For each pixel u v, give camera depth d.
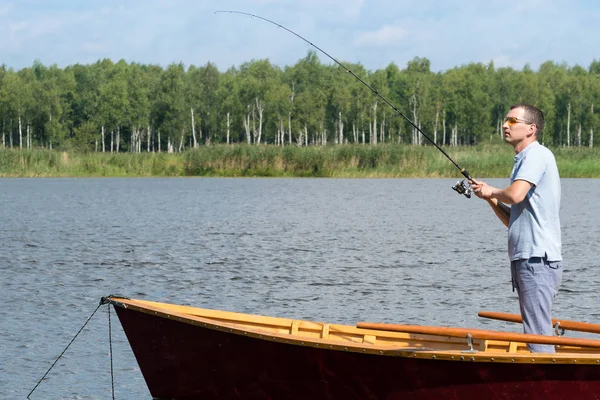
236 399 7.53
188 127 126.19
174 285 15.06
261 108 124.38
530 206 6.82
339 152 64.62
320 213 32.38
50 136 125.19
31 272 16.45
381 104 125.69
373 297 13.96
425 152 63.62
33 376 9.16
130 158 71.69
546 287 6.82
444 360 6.73
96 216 30.95
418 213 32.53
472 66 139.75
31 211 33.44
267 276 16.08
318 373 7.20
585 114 128.00
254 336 7.21
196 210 33.91
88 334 11.03
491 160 62.34
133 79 129.25
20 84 124.50
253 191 47.81
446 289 14.77
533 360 6.48
